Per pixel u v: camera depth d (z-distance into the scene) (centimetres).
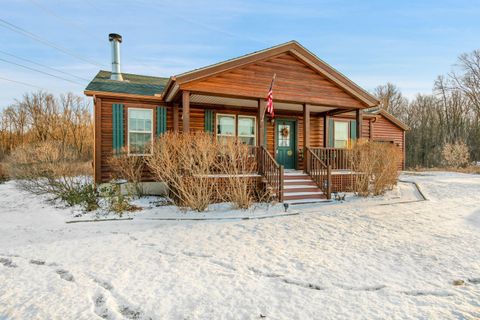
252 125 1116
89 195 805
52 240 499
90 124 3250
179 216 652
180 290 302
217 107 1059
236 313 256
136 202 814
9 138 3003
